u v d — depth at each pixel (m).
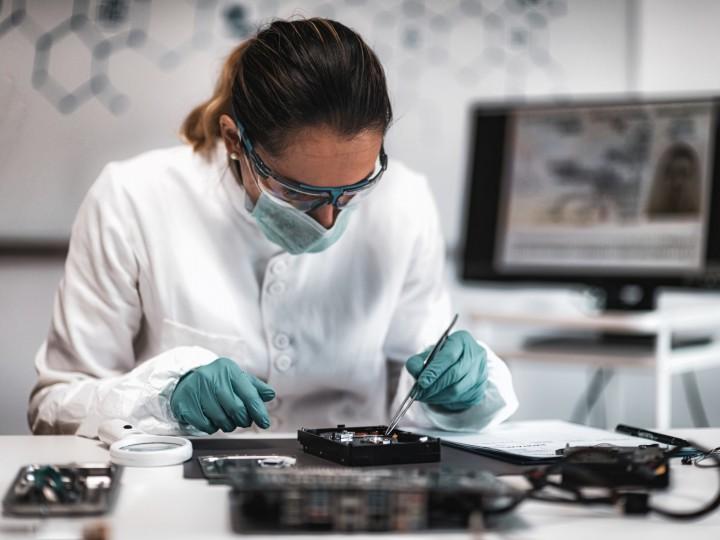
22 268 2.84
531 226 2.49
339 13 3.04
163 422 1.19
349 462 0.97
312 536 0.74
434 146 3.11
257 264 1.46
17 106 2.82
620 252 2.40
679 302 3.09
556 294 3.20
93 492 0.83
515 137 2.51
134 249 1.44
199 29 2.93
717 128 2.31
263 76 1.13
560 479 0.94
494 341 2.95
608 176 2.42
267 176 1.15
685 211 2.34
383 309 1.52
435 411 1.29
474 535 0.74
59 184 2.85
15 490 0.81
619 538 0.74
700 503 0.86
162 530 0.75
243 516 0.78
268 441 1.16
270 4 2.98
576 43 3.18
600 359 2.26
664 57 3.17
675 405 3.17
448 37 3.11
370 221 1.51
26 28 2.83
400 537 0.74
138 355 1.53
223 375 1.17
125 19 2.89
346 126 1.10
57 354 1.43
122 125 2.89
